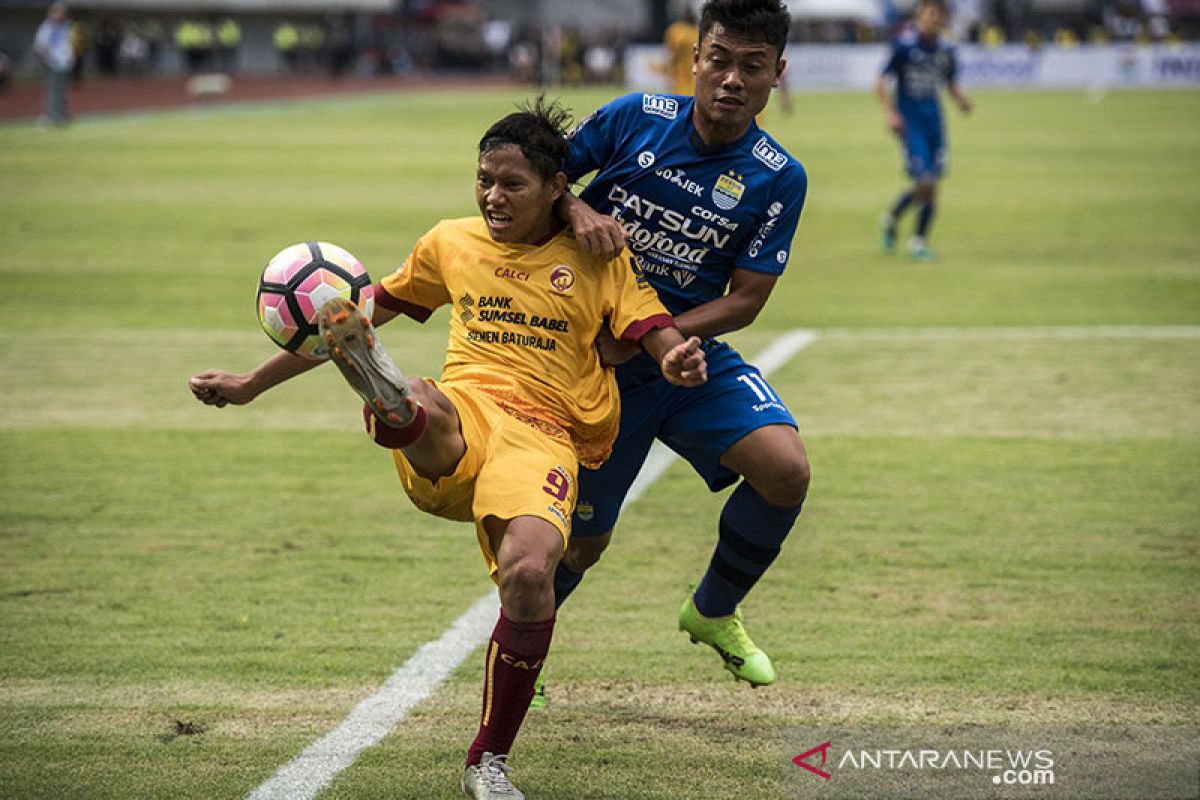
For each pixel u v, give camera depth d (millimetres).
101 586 14445
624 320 10289
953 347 26438
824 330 28141
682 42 44156
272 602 14023
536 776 10289
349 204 47562
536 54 150125
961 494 17672
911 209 47812
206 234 40750
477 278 10383
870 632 13172
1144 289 32031
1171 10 164625
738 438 11031
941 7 36219
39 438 20484
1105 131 77312
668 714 11430
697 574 14953
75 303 30641
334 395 23469
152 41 163750
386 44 177125
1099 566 15000
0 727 11086
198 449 20016
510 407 10070
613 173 11281
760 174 11055
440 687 11953
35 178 54719
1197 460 19047
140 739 10875
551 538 9422
